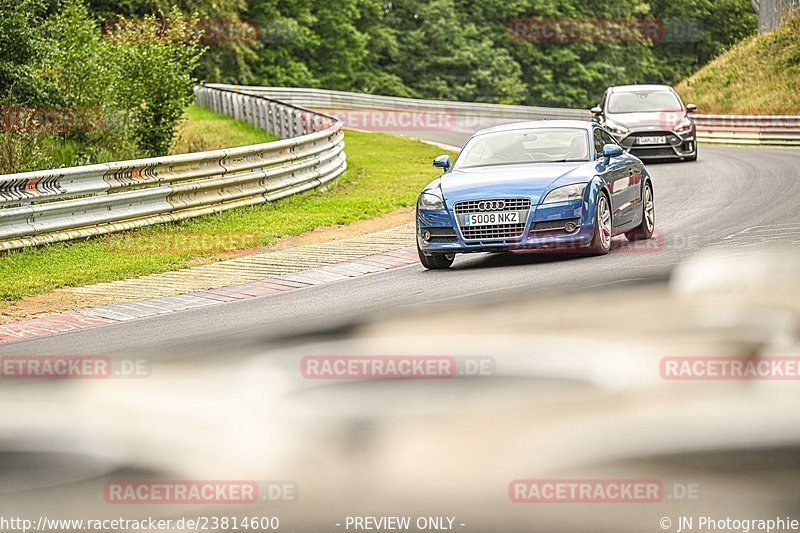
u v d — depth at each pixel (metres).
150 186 58.03
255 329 25.92
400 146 118.31
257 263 44.38
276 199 67.50
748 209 54.06
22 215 49.47
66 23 85.50
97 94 82.44
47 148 78.31
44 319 33.53
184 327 28.84
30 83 76.88
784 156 93.00
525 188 38.28
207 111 154.38
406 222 57.72
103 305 35.72
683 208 56.94
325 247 48.66
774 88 164.75
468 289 32.19
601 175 40.06
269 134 119.06
